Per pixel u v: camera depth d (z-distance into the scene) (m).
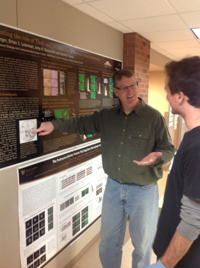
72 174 1.98
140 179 1.64
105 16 2.00
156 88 4.93
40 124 1.56
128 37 2.57
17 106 1.38
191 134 0.87
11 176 1.42
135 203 1.66
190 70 0.83
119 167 1.69
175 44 3.22
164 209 1.01
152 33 2.61
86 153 2.14
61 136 1.80
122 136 1.67
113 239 1.84
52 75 1.62
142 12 1.91
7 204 1.42
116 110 1.75
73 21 1.78
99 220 2.49
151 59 3.58
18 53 1.35
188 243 0.82
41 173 1.64
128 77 1.62
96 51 2.12
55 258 1.89
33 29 1.43
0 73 1.25
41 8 1.48
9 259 1.49
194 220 0.79
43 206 1.70
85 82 1.99
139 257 1.76
